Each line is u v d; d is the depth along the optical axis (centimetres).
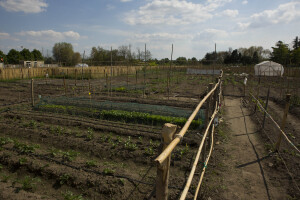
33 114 1012
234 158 589
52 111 1092
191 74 3684
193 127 841
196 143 672
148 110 1034
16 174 532
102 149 644
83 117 994
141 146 669
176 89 1914
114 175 495
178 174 516
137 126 859
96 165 538
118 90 1770
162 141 216
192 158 584
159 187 205
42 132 764
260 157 593
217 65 3831
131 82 2464
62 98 1316
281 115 1050
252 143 694
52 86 2067
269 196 429
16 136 762
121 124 885
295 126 859
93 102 1206
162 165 197
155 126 870
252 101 1373
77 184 479
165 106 1141
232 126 873
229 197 425
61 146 683
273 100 1441
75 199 431
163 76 3241
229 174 508
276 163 546
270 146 649
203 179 484
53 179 505
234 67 4316
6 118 970
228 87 2097
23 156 583
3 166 555
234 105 1280
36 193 464
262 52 8050
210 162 561
